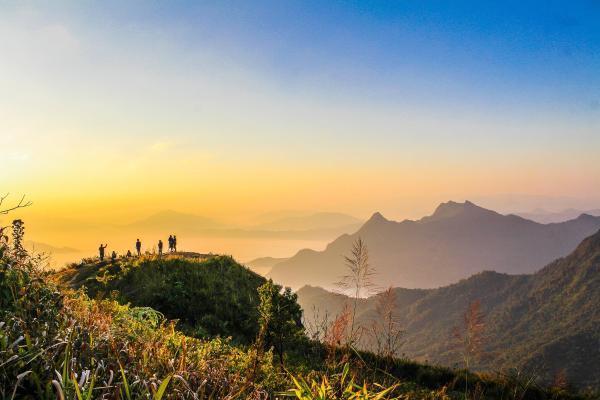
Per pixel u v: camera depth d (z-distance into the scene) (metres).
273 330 11.27
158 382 3.79
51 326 4.36
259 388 5.38
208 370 5.07
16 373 3.37
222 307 20.91
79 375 3.60
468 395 14.33
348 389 4.71
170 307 20.19
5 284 4.82
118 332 5.31
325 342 6.99
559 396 15.41
